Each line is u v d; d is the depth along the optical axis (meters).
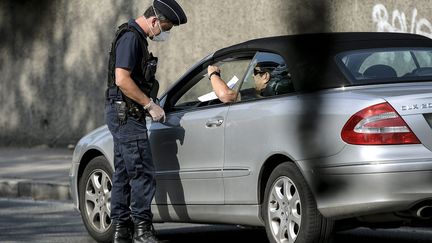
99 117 45.69
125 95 21.80
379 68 20.02
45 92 47.59
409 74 20.12
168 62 43.56
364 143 18.33
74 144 46.62
